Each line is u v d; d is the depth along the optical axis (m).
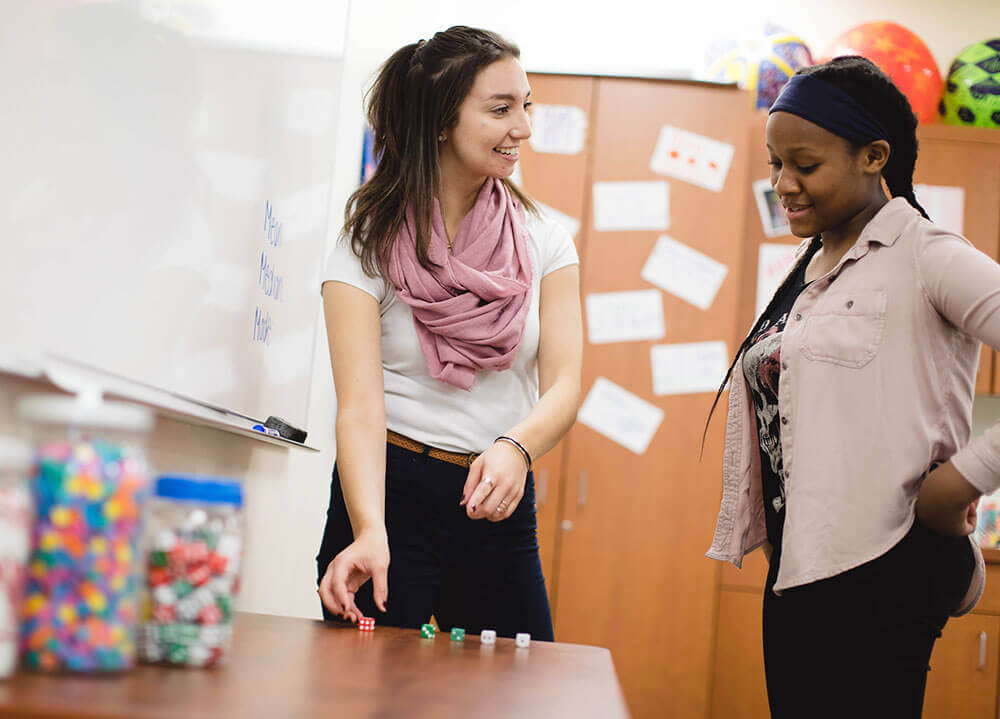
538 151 3.68
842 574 1.36
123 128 1.12
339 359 1.40
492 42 1.46
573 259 1.59
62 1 0.97
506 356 1.45
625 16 4.14
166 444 1.35
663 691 3.43
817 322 1.43
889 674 1.33
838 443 1.37
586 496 3.53
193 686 0.66
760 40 3.80
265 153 1.68
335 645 0.98
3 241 0.89
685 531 3.49
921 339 1.35
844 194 1.43
